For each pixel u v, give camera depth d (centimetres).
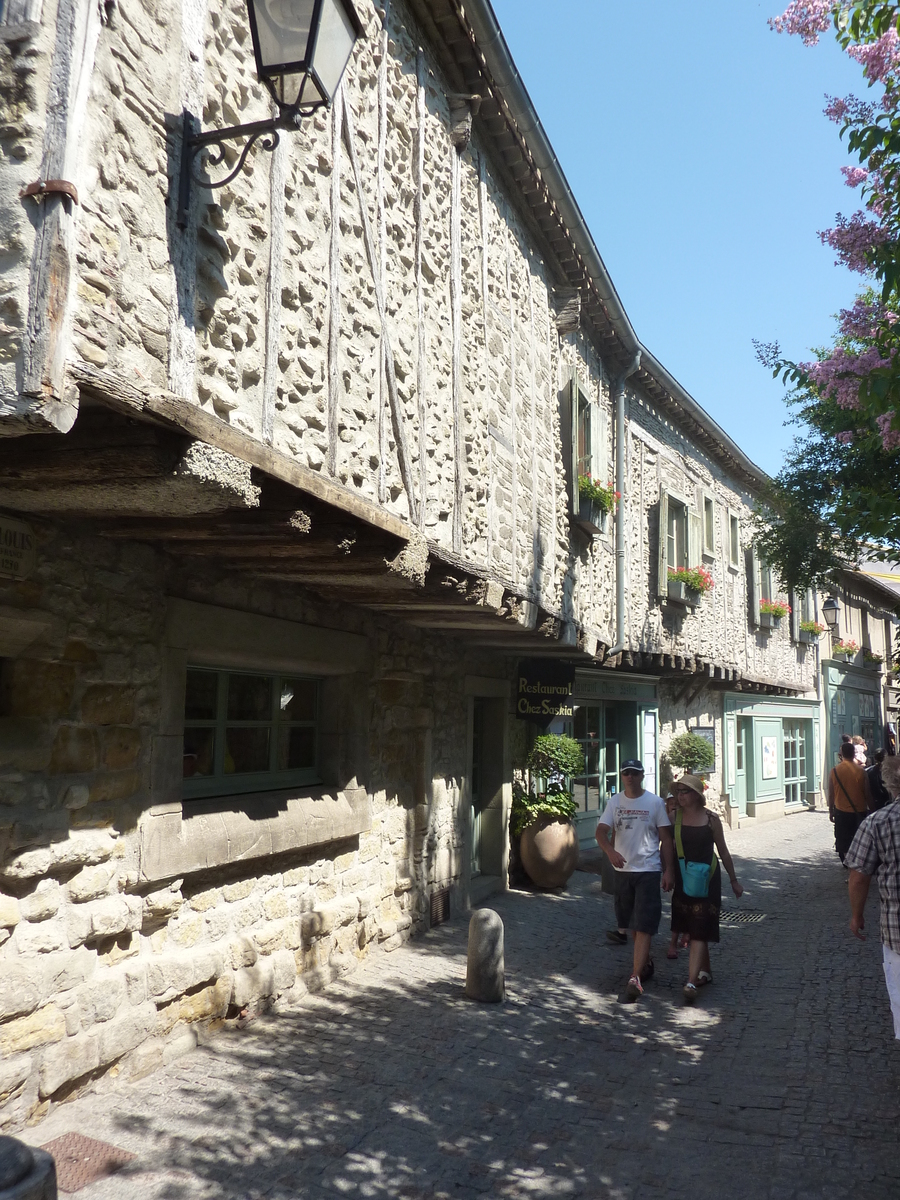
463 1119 410
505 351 766
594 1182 358
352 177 495
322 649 599
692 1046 515
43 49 273
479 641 873
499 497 730
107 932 409
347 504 391
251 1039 489
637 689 1385
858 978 659
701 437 1585
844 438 704
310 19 318
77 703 400
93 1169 340
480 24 615
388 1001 573
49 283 259
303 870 588
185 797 499
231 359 375
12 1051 357
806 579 1072
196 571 481
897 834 380
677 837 629
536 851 971
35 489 321
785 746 2195
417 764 772
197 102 354
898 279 478
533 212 846
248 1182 343
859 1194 347
